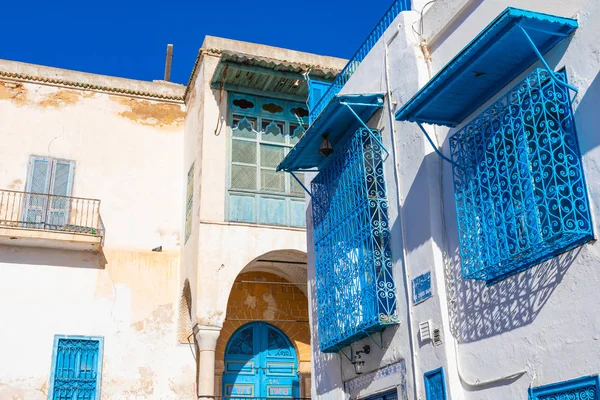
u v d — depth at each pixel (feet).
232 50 52.11
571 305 20.58
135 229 51.47
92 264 49.19
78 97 53.67
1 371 44.57
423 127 28.32
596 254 19.93
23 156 50.83
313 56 54.90
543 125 22.13
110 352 47.39
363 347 31.37
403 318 28.55
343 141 34.68
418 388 26.78
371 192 30.96
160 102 56.03
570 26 21.57
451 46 28.40
